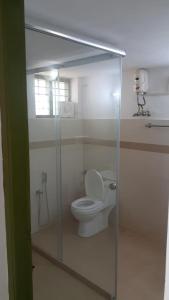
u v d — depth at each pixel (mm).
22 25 903
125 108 3293
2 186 973
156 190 2980
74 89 2373
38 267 2199
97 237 2492
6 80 884
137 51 2238
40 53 2002
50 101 2293
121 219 3361
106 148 2477
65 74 2291
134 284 2330
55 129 2422
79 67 2289
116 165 2412
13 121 912
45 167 2398
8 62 879
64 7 1316
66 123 2482
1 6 842
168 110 2893
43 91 2207
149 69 3025
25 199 981
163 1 1233
